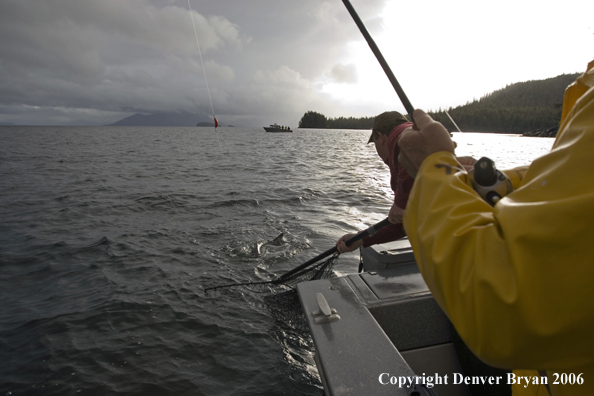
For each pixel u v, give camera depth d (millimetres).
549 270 461
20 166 19438
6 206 9883
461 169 710
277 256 5770
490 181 722
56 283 5035
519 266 474
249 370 3211
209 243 6473
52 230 7570
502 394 1740
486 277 511
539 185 516
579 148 486
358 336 1417
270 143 48219
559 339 475
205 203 9984
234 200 10234
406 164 773
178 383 3078
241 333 3719
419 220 666
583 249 444
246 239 6625
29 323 4016
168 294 4574
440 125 737
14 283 5078
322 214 8430
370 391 1157
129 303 4355
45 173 16812
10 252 6230
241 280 4945
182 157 25906
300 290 1825
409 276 2000
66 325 3939
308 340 3520
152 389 3016
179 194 11336
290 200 10086
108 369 3256
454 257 567
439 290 597
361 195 10617
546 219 466
